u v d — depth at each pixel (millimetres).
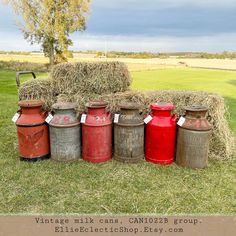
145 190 3207
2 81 14773
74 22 24203
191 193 3139
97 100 4098
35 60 30812
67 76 4441
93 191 3180
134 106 3807
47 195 3090
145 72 21078
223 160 4086
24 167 3758
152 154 3906
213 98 4086
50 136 3900
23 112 3842
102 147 3889
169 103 3918
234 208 2859
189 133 3639
